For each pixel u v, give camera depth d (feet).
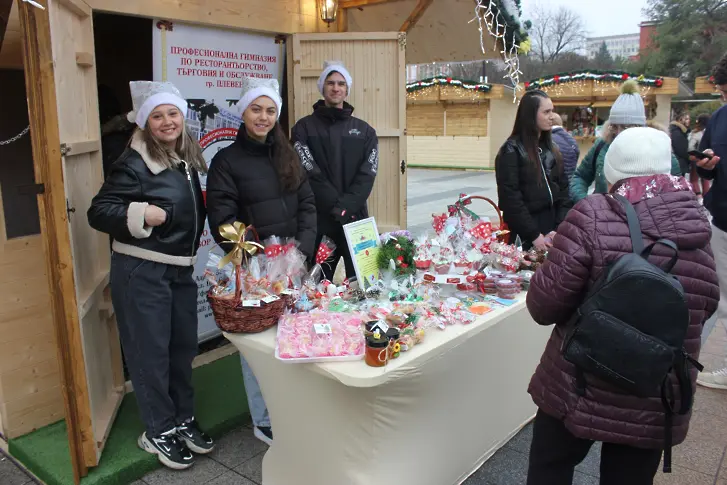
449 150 71.56
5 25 7.82
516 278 8.91
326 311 7.48
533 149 11.24
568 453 6.19
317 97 13.39
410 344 6.64
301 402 7.13
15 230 8.95
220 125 12.25
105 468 8.25
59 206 7.30
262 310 7.02
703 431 10.14
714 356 13.12
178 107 7.99
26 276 9.09
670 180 5.69
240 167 8.60
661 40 107.55
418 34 16.26
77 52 8.62
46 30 6.92
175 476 8.54
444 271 8.59
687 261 5.49
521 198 11.39
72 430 7.82
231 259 6.95
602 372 5.24
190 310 8.75
